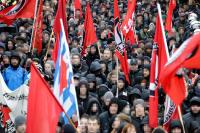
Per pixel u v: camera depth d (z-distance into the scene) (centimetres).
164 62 2139
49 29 4300
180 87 1878
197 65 1620
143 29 4359
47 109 1675
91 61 3306
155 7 5528
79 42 3762
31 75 1692
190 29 4088
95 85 2614
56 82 2114
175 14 5422
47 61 2856
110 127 2134
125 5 5778
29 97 1689
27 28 4044
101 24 4450
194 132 2105
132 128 1870
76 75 2558
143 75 2889
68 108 2062
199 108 2244
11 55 2552
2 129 2212
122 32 3209
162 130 1853
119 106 2266
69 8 5219
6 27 4050
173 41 3375
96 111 2275
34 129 1673
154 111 2103
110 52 3244
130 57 3481
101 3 5756
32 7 3412
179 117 1992
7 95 2212
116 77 2817
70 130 1769
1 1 4041
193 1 5641
